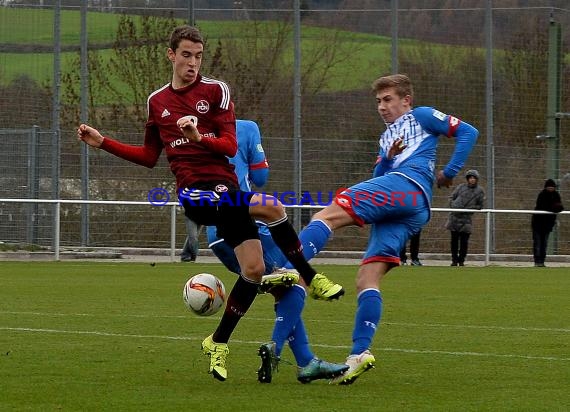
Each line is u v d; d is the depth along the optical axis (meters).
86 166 57.31
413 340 22.77
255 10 61.62
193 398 15.35
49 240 56.66
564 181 61.78
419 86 62.12
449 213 54.06
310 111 60.59
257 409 14.47
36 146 56.84
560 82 61.41
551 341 22.69
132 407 14.51
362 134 60.62
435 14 62.19
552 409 14.64
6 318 26.28
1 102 58.12
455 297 33.69
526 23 62.59
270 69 60.97
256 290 16.84
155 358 19.62
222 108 16.88
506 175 61.62
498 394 15.95
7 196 56.88
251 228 16.77
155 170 58.22
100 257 55.75
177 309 28.83
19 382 16.66
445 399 15.46
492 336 23.53
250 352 20.77
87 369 18.16
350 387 16.61
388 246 17.47
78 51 60.09
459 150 18.06
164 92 17.16
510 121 62.09
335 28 62.12
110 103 60.81
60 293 33.53
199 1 62.19
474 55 61.91
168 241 58.22
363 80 61.31
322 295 16.47
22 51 58.78
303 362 16.95
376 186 17.44
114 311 28.20
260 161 22.17
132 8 61.53
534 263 55.72
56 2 57.53
